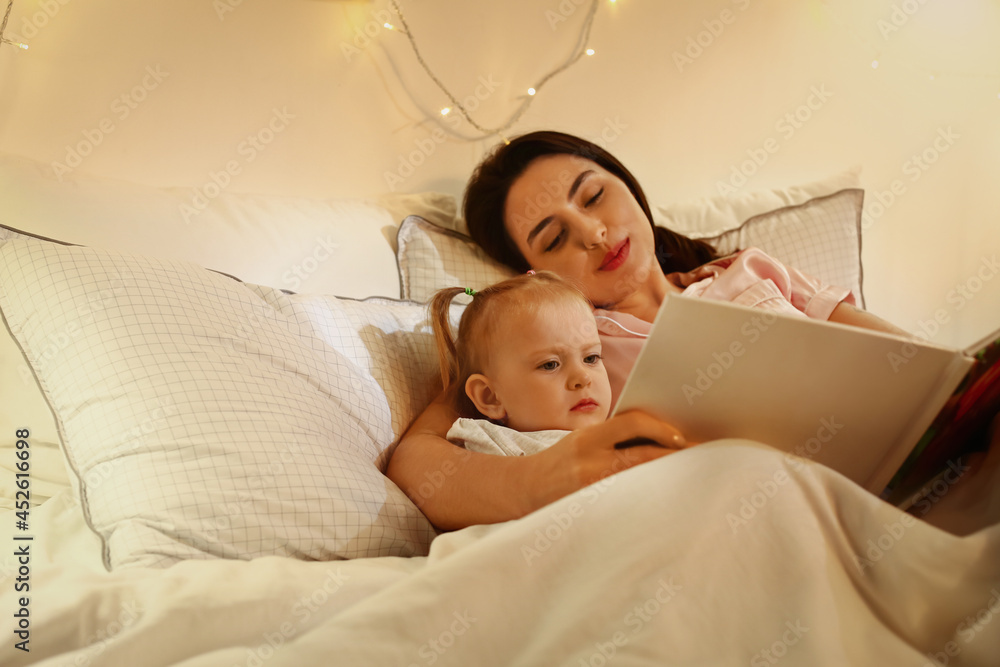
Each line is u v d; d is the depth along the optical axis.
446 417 1.10
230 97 1.44
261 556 0.76
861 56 1.85
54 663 0.54
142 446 0.77
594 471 0.77
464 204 1.51
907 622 0.58
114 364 0.81
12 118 1.25
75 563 0.71
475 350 1.10
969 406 0.75
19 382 1.01
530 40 1.70
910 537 0.59
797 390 0.72
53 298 0.84
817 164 1.89
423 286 1.37
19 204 1.04
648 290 1.42
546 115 1.74
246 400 0.84
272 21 1.47
